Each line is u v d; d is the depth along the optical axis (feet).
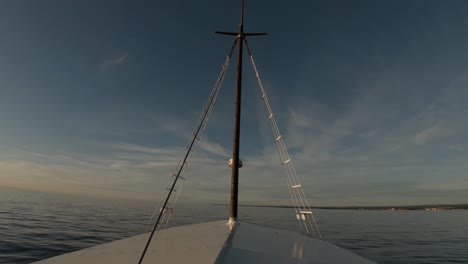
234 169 26.91
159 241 22.03
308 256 19.13
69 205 383.45
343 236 176.65
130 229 153.69
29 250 88.22
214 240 19.83
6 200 377.71
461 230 229.04
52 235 118.93
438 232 212.64
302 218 27.32
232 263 15.51
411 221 351.67
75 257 20.44
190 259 16.30
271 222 245.86
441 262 101.55
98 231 139.74
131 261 17.80
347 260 19.94
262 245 19.74
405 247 133.39
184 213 361.51
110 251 20.94
